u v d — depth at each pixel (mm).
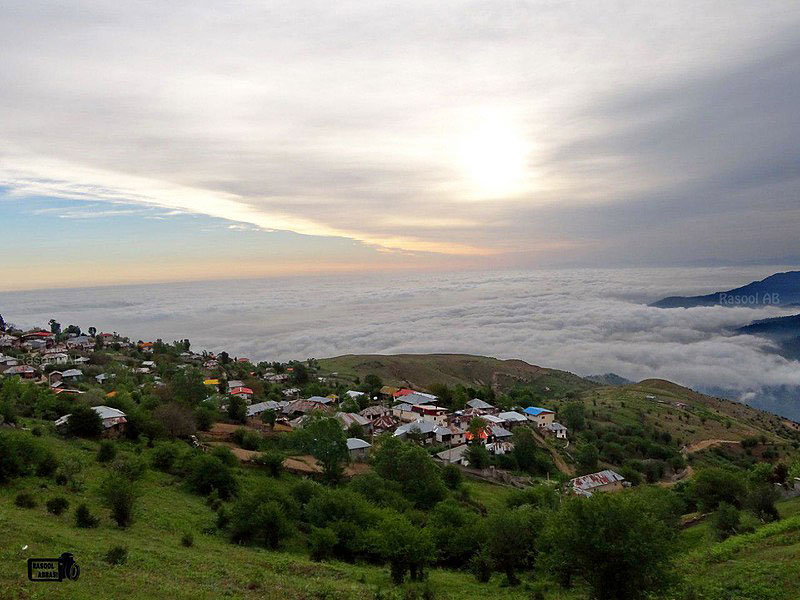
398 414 124062
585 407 173750
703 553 34094
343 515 46531
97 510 39219
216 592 24500
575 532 23688
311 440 67500
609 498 24703
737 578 27109
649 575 22984
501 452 98938
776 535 35062
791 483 59406
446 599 30828
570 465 104062
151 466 56594
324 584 29766
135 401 87375
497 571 40594
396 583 34281
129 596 21922
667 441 139875
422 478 62188
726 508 45344
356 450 80500
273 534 41000
